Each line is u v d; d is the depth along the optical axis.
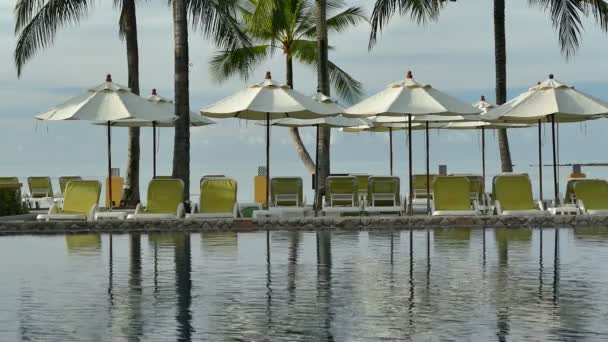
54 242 13.02
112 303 7.14
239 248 11.80
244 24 31.19
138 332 5.94
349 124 20.30
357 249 11.55
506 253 10.88
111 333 5.90
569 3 20.67
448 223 15.67
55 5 20.58
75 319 6.42
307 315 6.57
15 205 19.16
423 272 9.05
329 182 17.70
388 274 8.91
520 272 9.00
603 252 10.93
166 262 10.08
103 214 16.16
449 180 16.56
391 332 5.92
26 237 14.09
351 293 7.66
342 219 15.51
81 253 11.21
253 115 18.52
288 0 32.38
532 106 16.83
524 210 16.34
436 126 22.69
